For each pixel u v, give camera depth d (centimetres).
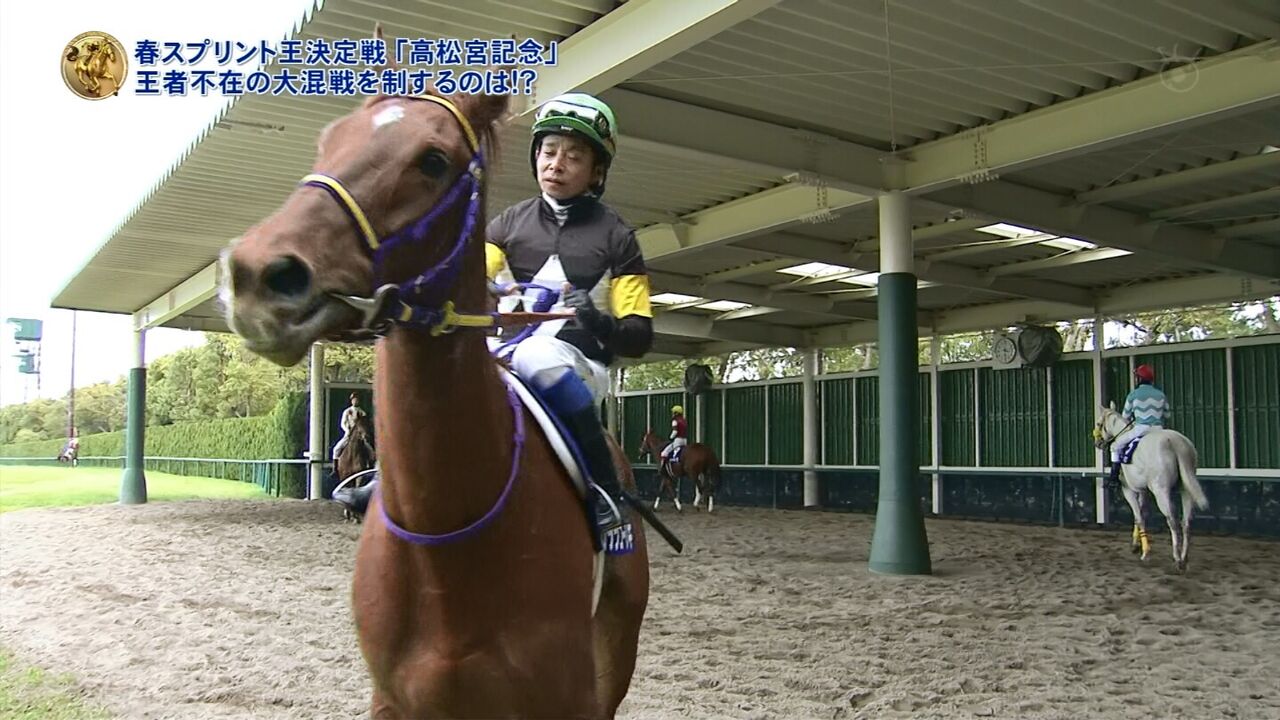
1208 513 1523
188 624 740
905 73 785
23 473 3362
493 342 274
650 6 618
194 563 1074
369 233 167
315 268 156
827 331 2053
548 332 268
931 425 1922
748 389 2270
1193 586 927
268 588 908
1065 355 1708
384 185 171
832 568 1048
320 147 183
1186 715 507
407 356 190
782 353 2802
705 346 2314
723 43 727
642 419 2530
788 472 2155
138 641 679
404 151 175
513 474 211
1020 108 876
